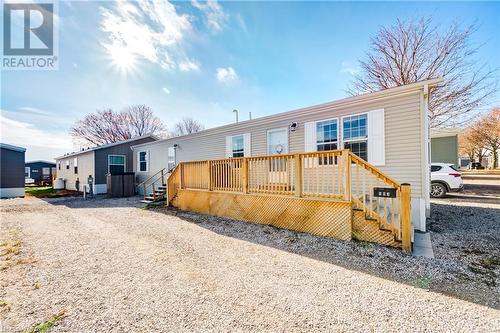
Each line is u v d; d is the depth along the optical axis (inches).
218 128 388.8
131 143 677.3
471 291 103.2
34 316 90.4
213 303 97.8
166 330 81.1
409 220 151.5
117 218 283.6
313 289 108.2
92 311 93.2
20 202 462.6
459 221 227.5
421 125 207.0
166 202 396.8
